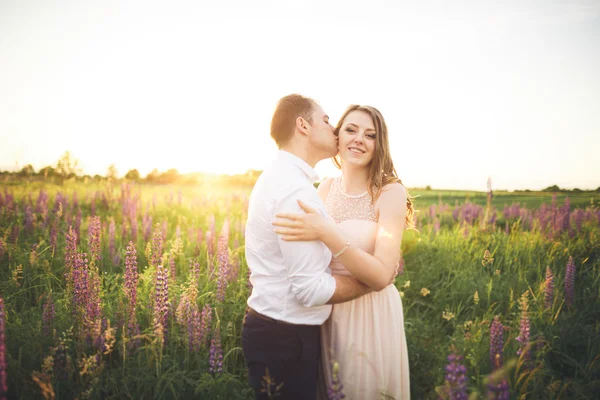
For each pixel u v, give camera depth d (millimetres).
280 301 2299
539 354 3225
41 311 3527
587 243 6484
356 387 2730
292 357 2293
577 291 4750
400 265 5414
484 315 4148
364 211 2867
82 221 6812
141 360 2990
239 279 4516
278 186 2303
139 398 2746
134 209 7363
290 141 2512
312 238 2176
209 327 3395
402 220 2783
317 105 2627
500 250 6438
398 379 2809
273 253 2330
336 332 2770
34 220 6426
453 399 2055
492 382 2482
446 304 4773
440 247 6668
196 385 2887
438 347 3801
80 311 3039
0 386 2201
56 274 4461
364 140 2791
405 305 4926
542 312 3941
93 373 2539
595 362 3361
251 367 2355
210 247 5508
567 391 3094
